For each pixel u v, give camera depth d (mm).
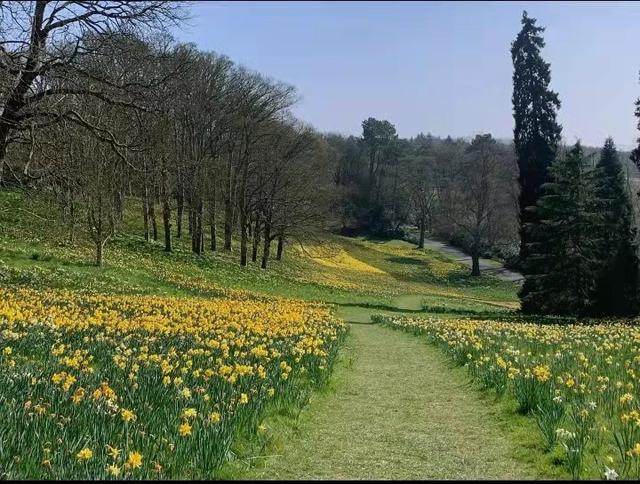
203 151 44250
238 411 7070
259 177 48156
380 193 104000
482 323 22016
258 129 47656
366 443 7102
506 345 13828
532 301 34250
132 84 20656
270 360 10836
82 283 25969
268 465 6109
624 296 29312
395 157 105750
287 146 48969
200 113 42562
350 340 18781
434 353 15711
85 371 8484
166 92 26234
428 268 74688
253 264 49406
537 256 32250
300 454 6578
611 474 5133
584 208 31188
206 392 7906
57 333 11727
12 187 21328
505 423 7945
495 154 72312
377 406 9227
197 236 45062
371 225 101438
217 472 5609
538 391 8289
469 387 10711
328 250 69062
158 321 14516
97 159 27266
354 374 12336
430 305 41781
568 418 7441
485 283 69375
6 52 17016
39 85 19922
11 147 20422
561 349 13469
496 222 77188
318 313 23172
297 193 48906
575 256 30797
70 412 6477
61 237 34156
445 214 85938
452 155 104500
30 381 7551
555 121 38969
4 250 28766
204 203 49938
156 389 7750
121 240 41156
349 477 5832
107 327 12672
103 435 5785
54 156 20719
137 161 28578
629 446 5984
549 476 5805
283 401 8422
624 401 7578
